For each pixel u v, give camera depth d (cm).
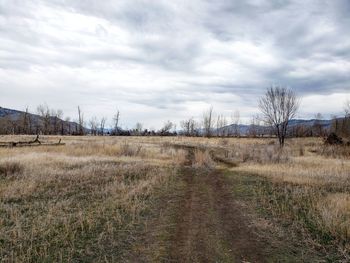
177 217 1083
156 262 751
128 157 2638
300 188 1506
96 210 1116
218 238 900
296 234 934
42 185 1484
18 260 739
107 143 3647
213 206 1225
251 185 1589
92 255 784
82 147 3169
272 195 1388
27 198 1273
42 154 2492
